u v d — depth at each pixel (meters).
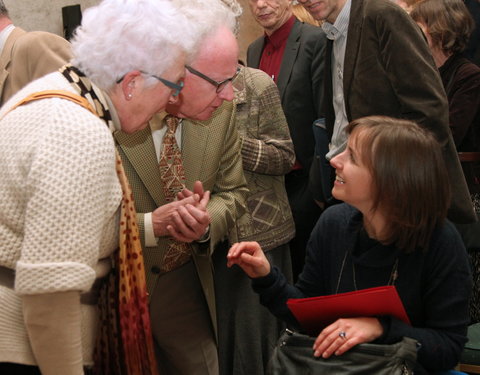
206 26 1.58
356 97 2.41
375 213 1.61
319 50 3.05
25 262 1.18
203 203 1.78
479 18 3.69
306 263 1.88
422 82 2.26
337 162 1.63
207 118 1.75
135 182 1.89
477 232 2.78
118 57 1.32
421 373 1.57
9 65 2.26
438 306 1.62
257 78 2.45
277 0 3.15
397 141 1.56
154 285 1.97
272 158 2.38
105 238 1.43
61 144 1.20
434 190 1.56
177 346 2.04
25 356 1.31
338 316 1.58
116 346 1.59
